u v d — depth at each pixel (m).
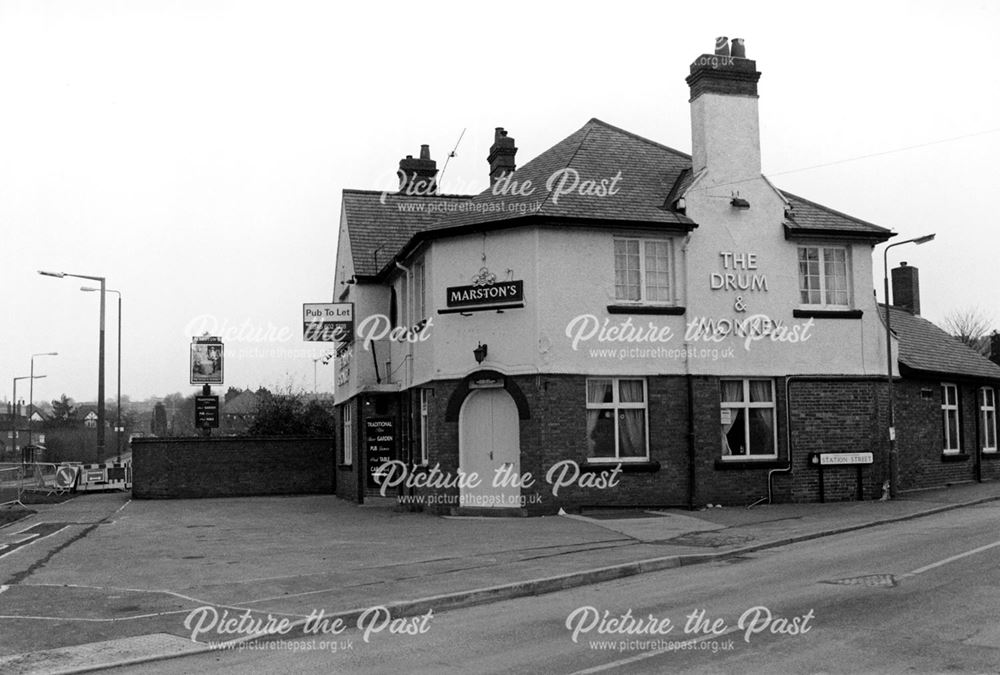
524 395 21.28
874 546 15.44
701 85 23.27
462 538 17.75
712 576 13.40
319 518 23.53
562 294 21.58
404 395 26.86
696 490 21.98
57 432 69.69
